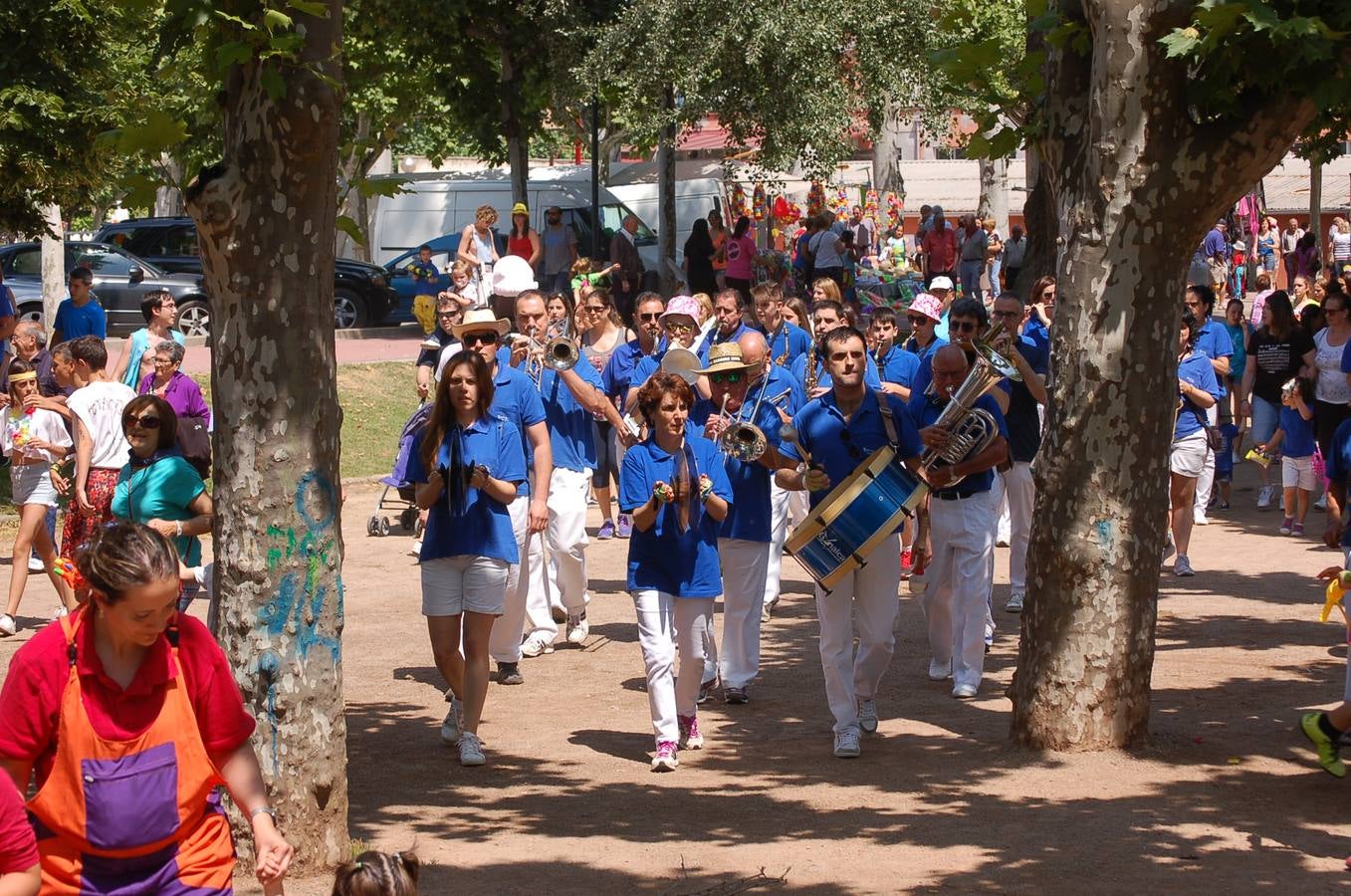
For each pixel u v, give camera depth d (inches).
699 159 1649.9
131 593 147.4
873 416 307.6
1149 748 301.1
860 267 1205.1
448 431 301.9
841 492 299.7
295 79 219.6
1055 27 296.8
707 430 336.8
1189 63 278.1
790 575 517.7
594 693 363.3
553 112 1218.6
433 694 365.7
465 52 1146.7
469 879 233.9
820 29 1013.8
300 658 230.2
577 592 408.8
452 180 1234.0
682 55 1029.2
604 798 279.7
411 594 485.4
